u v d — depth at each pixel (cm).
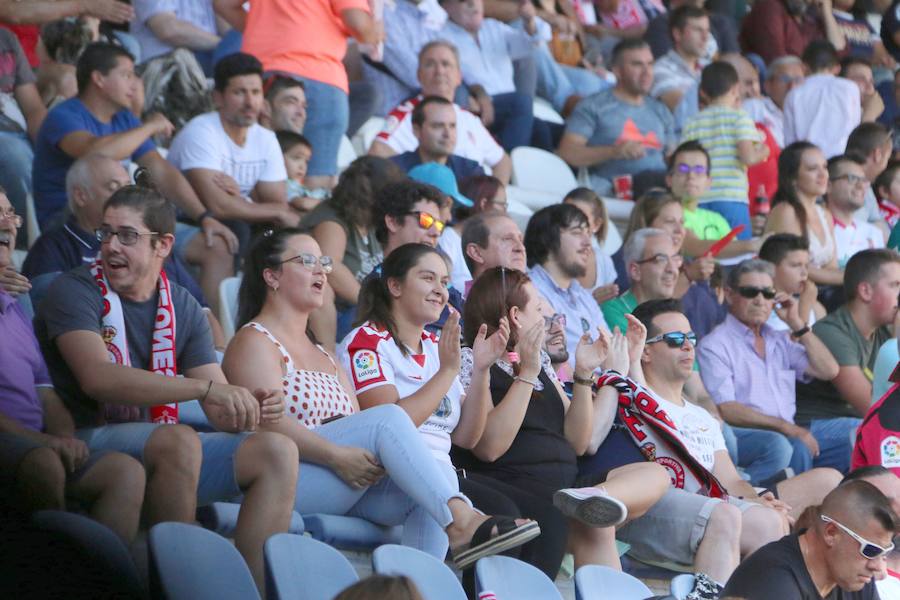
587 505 1348
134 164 1905
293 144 2142
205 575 1049
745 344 2067
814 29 3456
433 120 2197
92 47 1886
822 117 2994
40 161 1856
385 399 1402
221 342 1697
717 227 2489
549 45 3073
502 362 1501
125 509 1145
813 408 2134
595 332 1912
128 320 1285
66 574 1057
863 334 2169
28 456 1115
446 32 2688
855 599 1344
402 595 773
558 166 2672
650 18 3319
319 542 1117
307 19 2270
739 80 2772
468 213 2027
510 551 1355
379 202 1717
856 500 1298
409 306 1442
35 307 1565
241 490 1220
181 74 2203
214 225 1891
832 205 2609
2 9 1980
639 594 1361
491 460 1444
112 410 1278
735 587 1304
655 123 2767
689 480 1576
